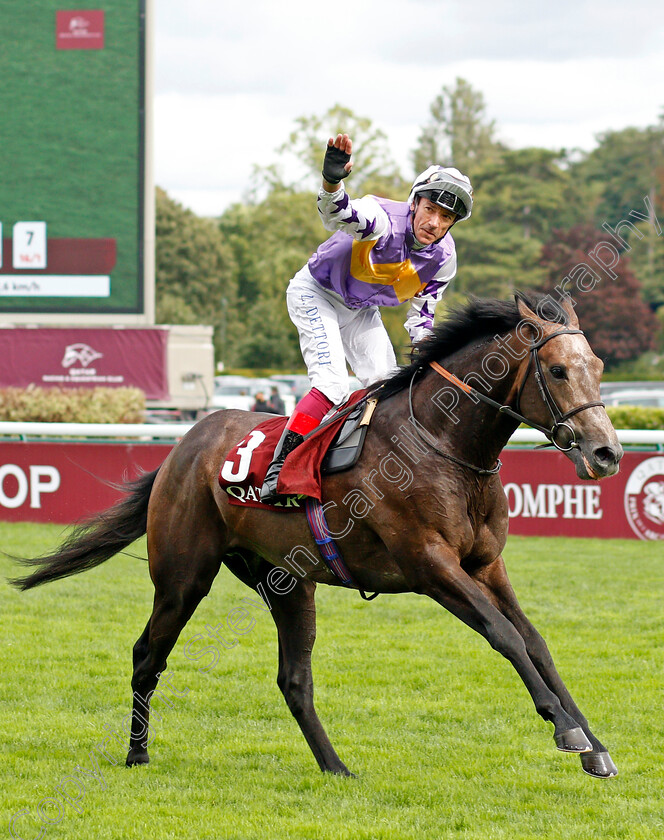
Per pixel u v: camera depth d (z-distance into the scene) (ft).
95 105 88.53
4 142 88.58
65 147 88.74
